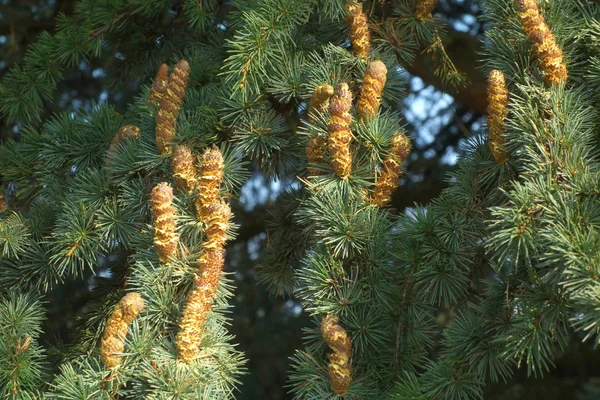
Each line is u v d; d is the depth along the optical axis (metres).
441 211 1.13
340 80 1.18
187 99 1.22
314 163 1.14
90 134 1.25
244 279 1.87
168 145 1.16
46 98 1.33
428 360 1.13
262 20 1.16
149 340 1.08
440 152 1.75
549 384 1.97
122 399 1.13
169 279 1.11
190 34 1.37
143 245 1.14
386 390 1.11
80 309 1.59
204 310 1.08
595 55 1.13
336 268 1.12
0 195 1.25
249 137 1.18
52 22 1.57
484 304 1.10
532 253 1.07
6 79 1.33
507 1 1.15
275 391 1.89
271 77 1.19
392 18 1.23
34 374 1.14
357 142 1.14
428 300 1.13
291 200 1.29
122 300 1.08
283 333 1.91
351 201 1.13
